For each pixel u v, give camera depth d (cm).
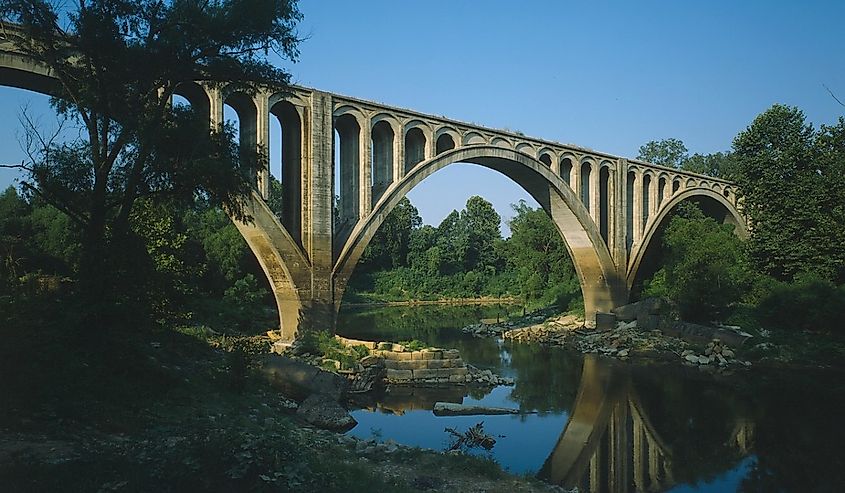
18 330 1745
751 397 3039
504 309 9044
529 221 8150
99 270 1972
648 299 5194
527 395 3073
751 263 5447
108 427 1530
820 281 4703
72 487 1002
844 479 1927
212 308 4084
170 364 2344
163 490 1028
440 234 13225
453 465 1666
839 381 3416
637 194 5634
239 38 2080
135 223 2873
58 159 1959
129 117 1955
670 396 3064
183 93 3119
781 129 5834
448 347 4809
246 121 3331
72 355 1789
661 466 2053
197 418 1702
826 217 5062
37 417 1462
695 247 5053
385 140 3984
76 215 2228
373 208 3753
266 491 1067
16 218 5344
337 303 3547
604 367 3897
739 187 6362
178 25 1995
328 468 1347
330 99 3500
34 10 1917
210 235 5662
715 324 4709
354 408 2719
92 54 1934
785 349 4112
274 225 3256
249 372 2477
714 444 2292
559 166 4953
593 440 2336
